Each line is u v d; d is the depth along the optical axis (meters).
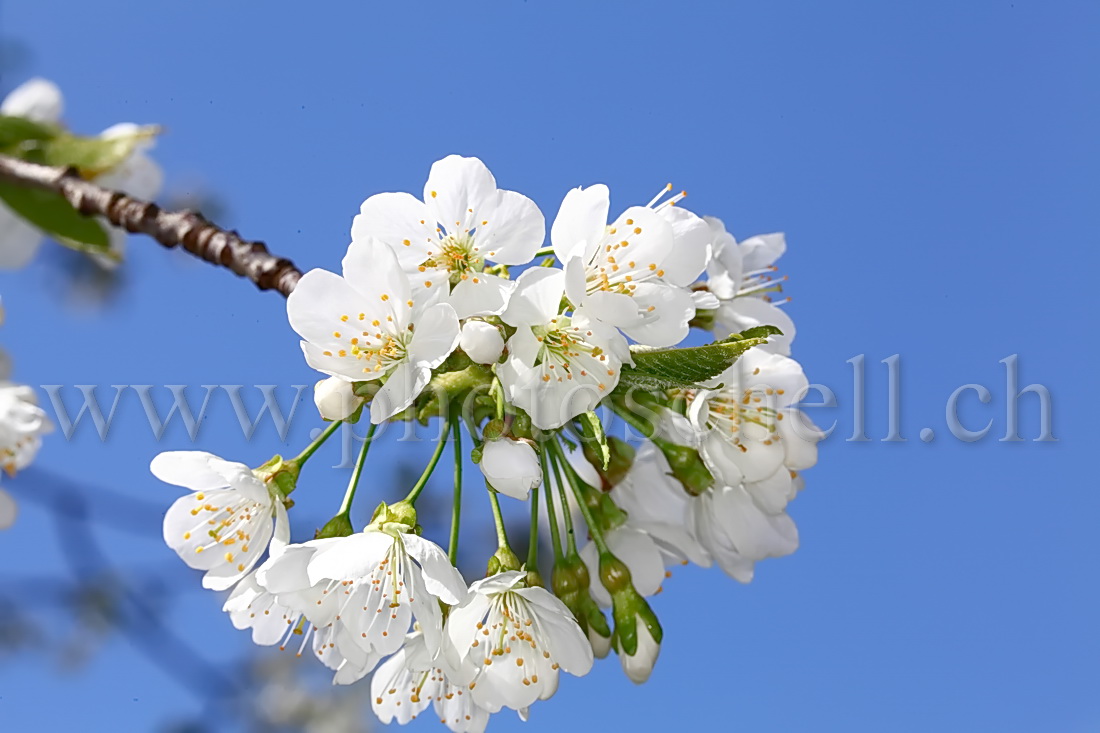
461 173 0.43
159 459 0.44
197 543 0.44
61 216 0.42
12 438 0.46
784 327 0.48
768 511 0.47
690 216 0.44
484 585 0.43
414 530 0.43
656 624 0.45
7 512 0.46
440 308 0.42
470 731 0.46
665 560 0.48
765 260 0.50
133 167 0.44
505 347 0.42
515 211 0.43
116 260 0.42
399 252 0.43
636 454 0.47
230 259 0.42
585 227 0.43
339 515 0.44
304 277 0.42
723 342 0.42
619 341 0.42
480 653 0.44
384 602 0.43
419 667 0.43
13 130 0.42
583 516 0.47
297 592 0.43
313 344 0.42
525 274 0.42
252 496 0.43
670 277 0.44
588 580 0.45
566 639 0.44
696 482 0.47
